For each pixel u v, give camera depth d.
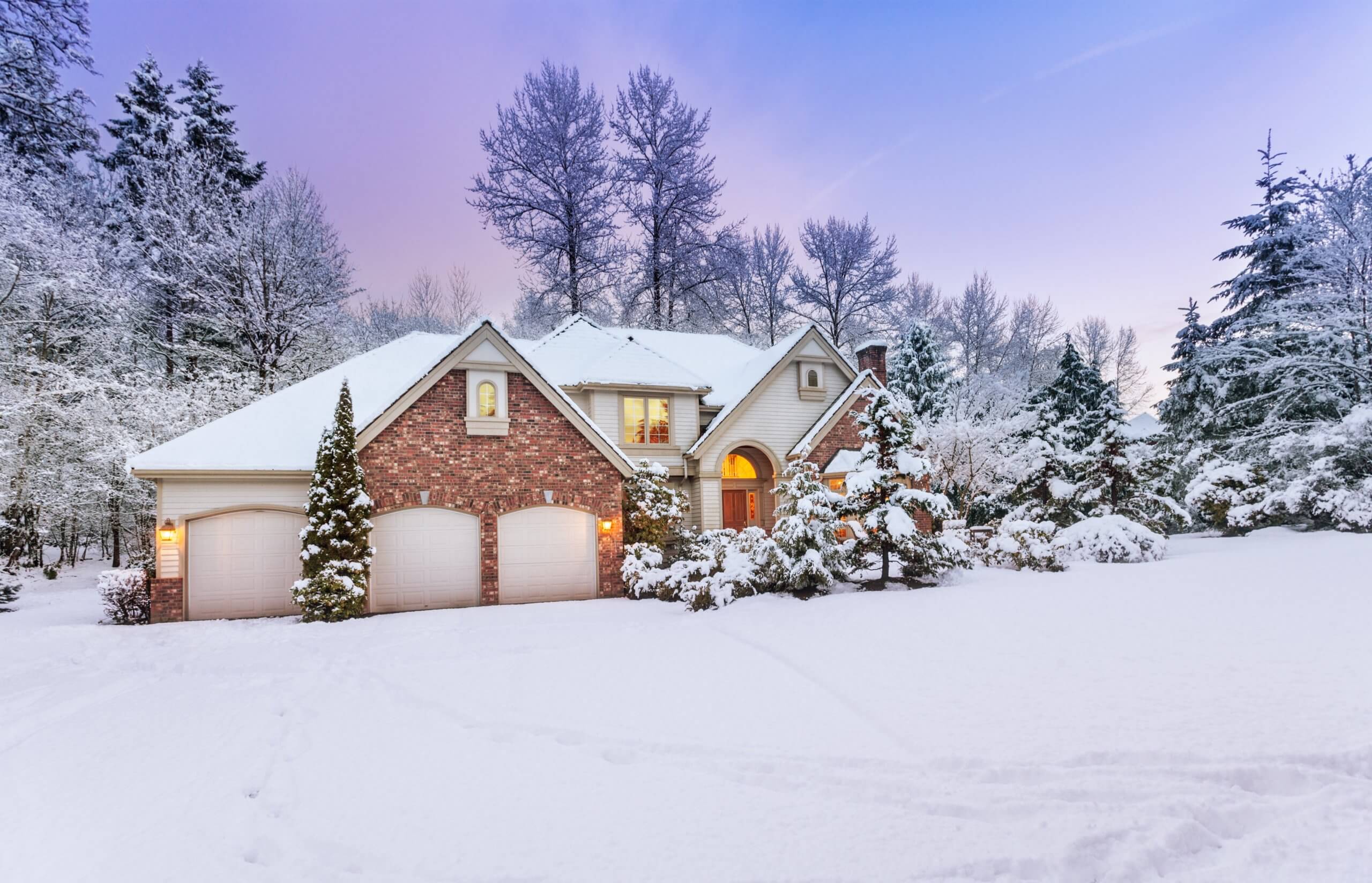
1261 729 5.26
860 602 12.11
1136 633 8.68
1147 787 4.42
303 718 6.98
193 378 26.17
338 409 14.59
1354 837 3.76
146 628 13.25
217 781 5.35
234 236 27.42
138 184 29.33
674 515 18.36
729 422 22.34
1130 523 16.86
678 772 5.09
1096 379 32.41
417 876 3.75
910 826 4.09
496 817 4.45
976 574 15.38
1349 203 22.62
